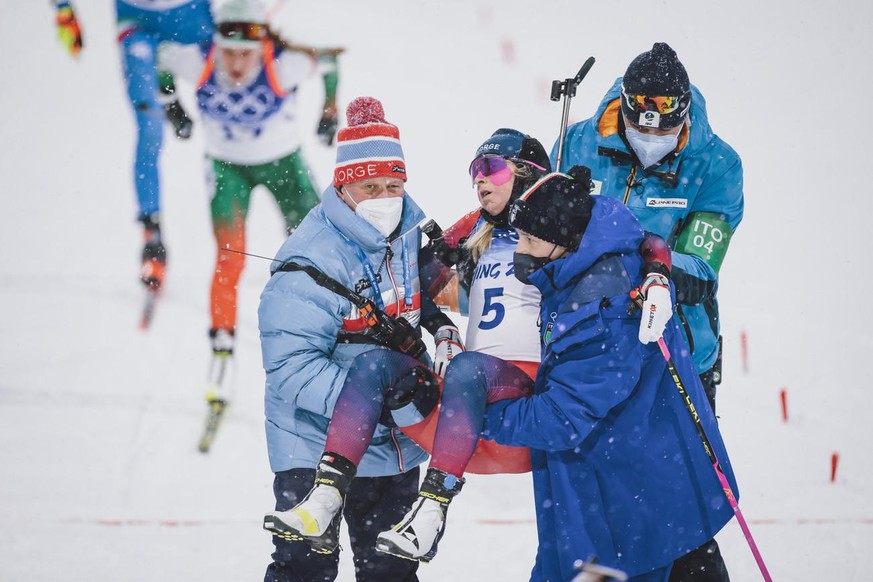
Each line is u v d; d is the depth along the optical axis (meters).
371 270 12.60
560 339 11.42
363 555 13.00
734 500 11.77
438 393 12.09
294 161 27.23
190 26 27.02
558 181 11.63
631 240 11.62
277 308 12.30
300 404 12.22
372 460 12.55
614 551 11.46
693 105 14.69
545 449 11.44
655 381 11.62
